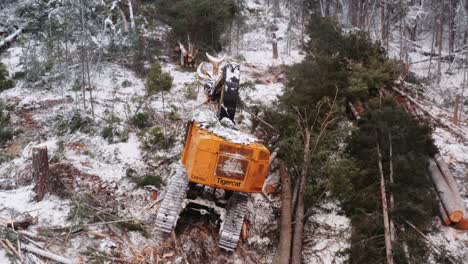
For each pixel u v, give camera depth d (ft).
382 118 30.94
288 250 22.43
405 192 26.16
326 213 27.27
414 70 65.72
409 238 24.09
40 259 21.63
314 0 77.05
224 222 23.49
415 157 27.99
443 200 27.04
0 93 39.93
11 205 25.18
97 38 46.26
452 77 63.00
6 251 21.53
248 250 24.58
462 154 34.24
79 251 22.58
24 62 43.04
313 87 35.94
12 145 32.17
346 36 46.09
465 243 25.68
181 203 23.82
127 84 43.01
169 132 33.88
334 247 24.94
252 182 22.80
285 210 25.16
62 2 41.93
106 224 24.63
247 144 22.52
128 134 33.78
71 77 42.47
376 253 23.38
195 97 40.09
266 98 41.78
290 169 28.89
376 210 25.80
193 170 22.44
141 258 22.76
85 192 27.04
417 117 37.96
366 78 38.45
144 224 25.17
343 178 26.91
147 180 28.14
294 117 32.09
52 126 34.58
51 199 26.03
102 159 30.83
